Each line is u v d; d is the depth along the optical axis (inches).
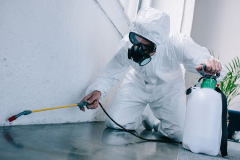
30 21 33.6
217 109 35.6
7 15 29.5
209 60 38.2
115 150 28.7
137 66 54.4
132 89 62.0
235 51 135.6
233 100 127.4
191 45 47.8
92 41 56.2
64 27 42.7
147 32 39.8
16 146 22.2
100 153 25.3
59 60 42.8
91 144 29.9
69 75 47.2
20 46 32.5
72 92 49.6
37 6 34.6
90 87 51.6
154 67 51.8
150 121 77.7
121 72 56.5
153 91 58.8
